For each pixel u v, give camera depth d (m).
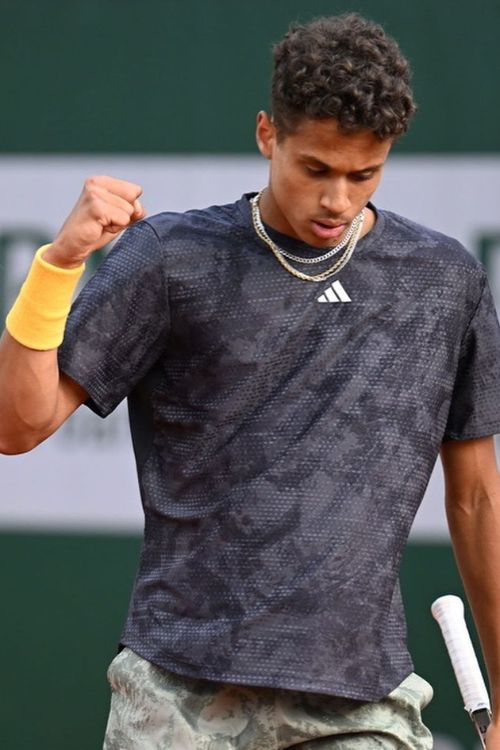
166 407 9.87
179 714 9.69
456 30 18.95
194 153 19.20
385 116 9.02
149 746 9.73
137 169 19.28
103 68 19.34
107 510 19.19
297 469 9.57
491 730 10.39
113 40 19.34
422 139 18.95
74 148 19.38
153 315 9.75
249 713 9.72
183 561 9.69
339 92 8.95
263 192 9.97
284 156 9.35
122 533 19.17
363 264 9.98
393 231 10.20
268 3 19.12
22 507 19.25
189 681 9.73
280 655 9.40
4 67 19.47
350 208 9.34
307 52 9.14
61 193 19.39
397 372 9.88
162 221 9.94
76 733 19.17
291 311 9.77
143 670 9.81
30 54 19.42
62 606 19.23
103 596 19.17
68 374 9.65
